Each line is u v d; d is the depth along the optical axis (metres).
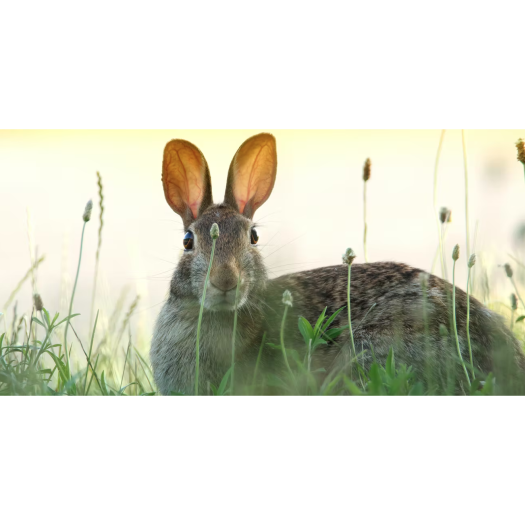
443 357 7.47
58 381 6.49
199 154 8.63
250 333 7.84
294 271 9.96
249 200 9.09
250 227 8.01
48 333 6.48
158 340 8.02
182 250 8.51
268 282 8.42
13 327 7.60
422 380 7.25
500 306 9.32
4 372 6.00
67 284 10.41
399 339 7.57
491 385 5.61
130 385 7.19
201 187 8.64
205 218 7.86
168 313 7.99
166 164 8.69
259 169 9.09
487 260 9.67
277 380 6.13
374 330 7.79
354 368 7.34
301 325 6.49
